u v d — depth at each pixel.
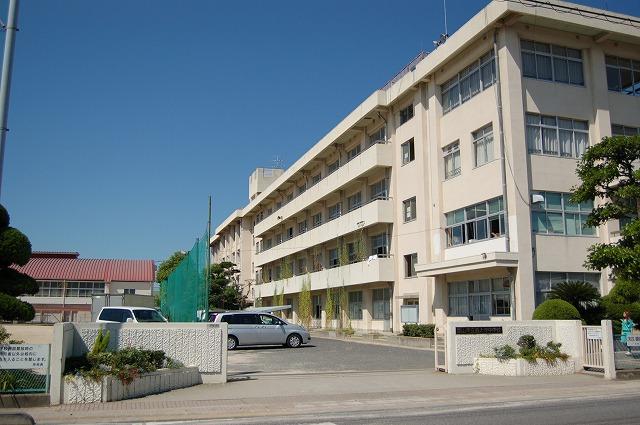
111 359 12.78
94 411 11.06
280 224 57.06
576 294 20.80
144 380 12.94
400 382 15.10
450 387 14.24
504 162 25.50
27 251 14.16
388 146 36.03
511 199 25.03
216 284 59.66
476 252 27.17
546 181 25.69
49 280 62.84
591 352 16.64
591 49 27.39
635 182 18.64
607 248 18.11
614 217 18.95
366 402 12.23
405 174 34.38
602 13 26.52
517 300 24.31
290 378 15.86
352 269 38.44
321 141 45.19
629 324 19.66
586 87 27.27
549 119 26.44
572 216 25.97
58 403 11.70
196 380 14.61
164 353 14.20
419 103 32.62
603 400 12.44
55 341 11.88
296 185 54.31
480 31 26.62
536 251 24.92
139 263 68.69
